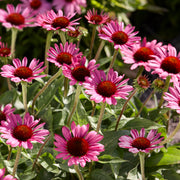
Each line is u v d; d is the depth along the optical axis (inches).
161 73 50.6
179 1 129.1
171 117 61.9
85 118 54.2
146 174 55.8
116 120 56.6
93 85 49.2
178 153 57.4
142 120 55.9
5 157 54.0
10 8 48.9
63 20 54.4
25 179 51.1
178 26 130.4
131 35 54.1
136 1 99.6
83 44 80.3
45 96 55.6
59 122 55.3
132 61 52.1
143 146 49.4
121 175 54.4
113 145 53.9
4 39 76.0
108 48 77.7
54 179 52.6
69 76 50.0
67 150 46.6
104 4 90.3
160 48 52.7
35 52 80.4
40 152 51.5
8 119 47.9
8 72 50.5
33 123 48.6
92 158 46.1
